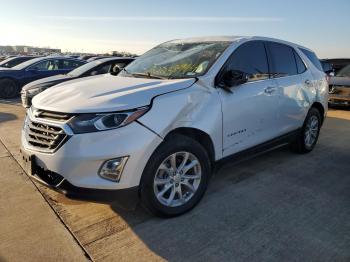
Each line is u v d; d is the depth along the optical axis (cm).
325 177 462
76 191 299
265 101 431
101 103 305
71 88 362
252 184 432
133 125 301
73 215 352
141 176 310
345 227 331
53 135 306
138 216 348
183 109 332
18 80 1223
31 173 324
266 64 451
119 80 384
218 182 437
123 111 301
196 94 349
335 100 1076
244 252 290
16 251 292
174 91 336
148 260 281
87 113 298
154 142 309
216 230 323
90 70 904
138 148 300
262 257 284
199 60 400
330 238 312
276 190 416
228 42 423
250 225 333
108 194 299
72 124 297
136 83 357
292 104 491
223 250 293
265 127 443
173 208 339
